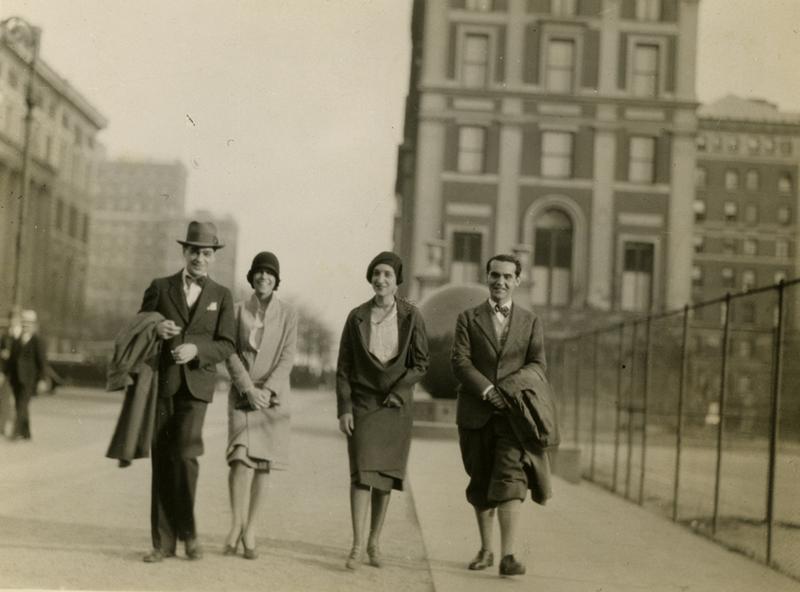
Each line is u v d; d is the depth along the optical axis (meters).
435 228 36.22
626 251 36.66
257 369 6.39
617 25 36.88
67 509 8.07
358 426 6.07
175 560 6.11
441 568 6.29
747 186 62.53
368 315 6.25
